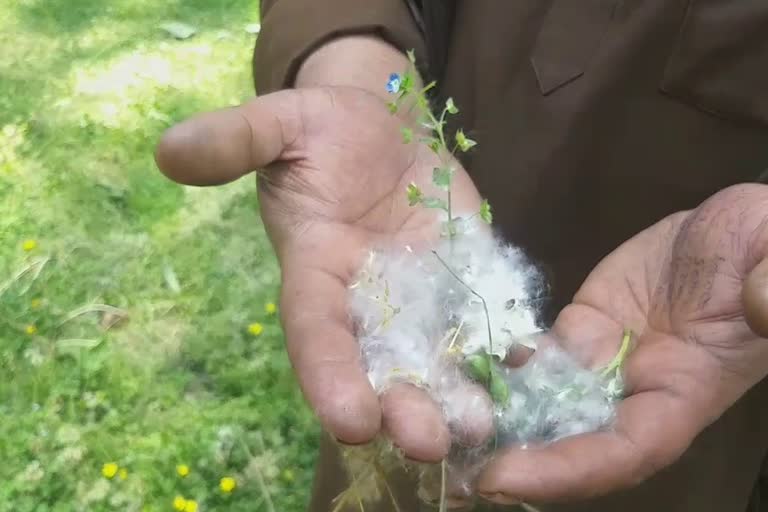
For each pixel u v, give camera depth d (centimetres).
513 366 55
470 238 58
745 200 52
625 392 53
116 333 98
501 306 56
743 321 51
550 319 63
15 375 93
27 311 99
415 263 56
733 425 62
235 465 88
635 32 57
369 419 49
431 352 54
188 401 93
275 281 105
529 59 59
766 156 58
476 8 61
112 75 133
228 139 52
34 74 133
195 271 105
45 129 123
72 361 95
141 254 107
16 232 109
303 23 61
